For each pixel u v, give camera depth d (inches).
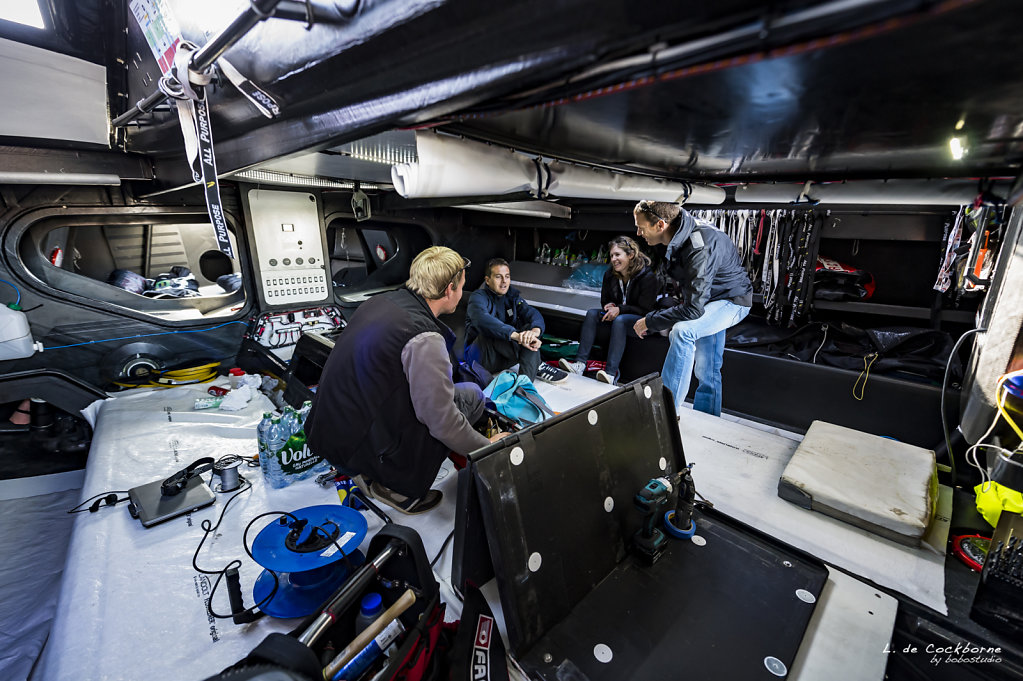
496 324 110.3
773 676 34.4
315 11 23.7
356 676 33.3
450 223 161.2
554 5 15.4
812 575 44.6
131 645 39.7
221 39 25.2
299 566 41.5
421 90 23.3
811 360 106.3
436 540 53.8
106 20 50.3
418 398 50.1
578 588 40.7
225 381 108.2
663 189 59.6
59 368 93.7
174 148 56.6
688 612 40.0
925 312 103.3
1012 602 39.4
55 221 91.3
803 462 65.1
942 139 33.5
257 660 25.7
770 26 12.5
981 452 64.4
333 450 55.3
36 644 58.7
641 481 50.4
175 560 50.2
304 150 34.8
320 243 128.0
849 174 58.2
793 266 111.7
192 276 137.8
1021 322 50.5
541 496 39.7
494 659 36.4
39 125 58.8
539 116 29.7
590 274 157.1
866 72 18.9
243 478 66.6
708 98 24.2
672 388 89.6
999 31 13.6
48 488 92.4
